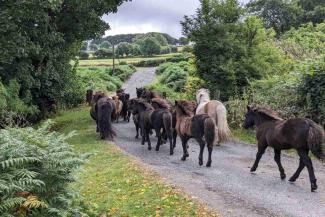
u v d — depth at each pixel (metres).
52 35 23.55
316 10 57.16
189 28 23.36
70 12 25.27
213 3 23.28
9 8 18.11
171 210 8.44
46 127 7.50
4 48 18.53
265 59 23.44
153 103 16.38
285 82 18.53
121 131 20.91
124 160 13.32
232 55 22.70
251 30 23.27
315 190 10.16
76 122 25.36
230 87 22.33
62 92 30.69
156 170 12.16
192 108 13.98
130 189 10.02
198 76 23.59
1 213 5.64
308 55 27.14
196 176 11.56
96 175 11.62
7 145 6.18
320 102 15.73
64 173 6.70
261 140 11.45
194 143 17.39
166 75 49.12
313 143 9.52
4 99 21.14
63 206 6.57
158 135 15.38
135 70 72.56
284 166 12.84
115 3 26.52
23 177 5.98
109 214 8.39
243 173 11.97
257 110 11.59
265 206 8.98
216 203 9.12
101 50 103.88
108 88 48.28
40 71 25.80
